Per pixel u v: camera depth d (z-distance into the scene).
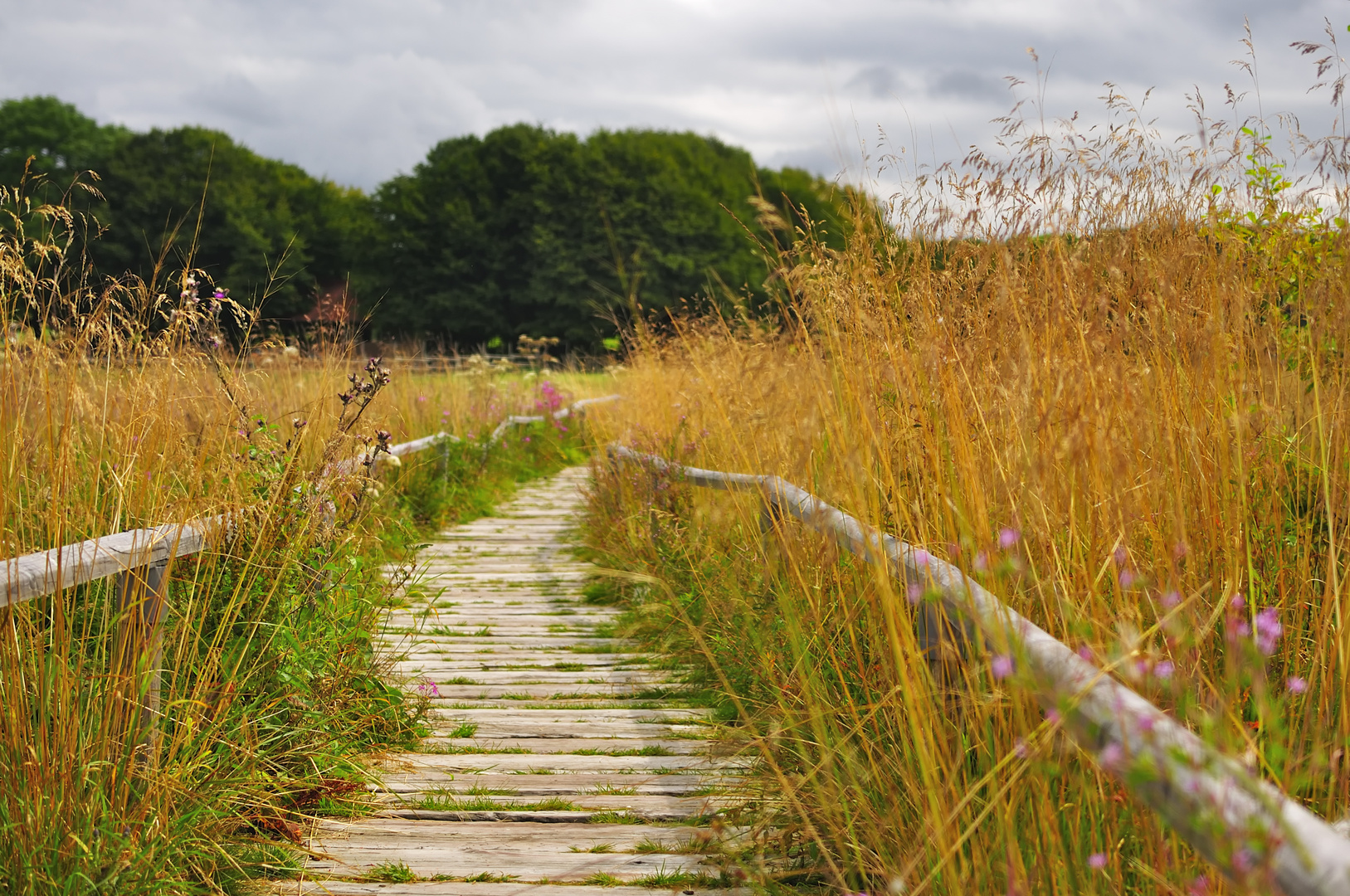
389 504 7.57
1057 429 2.10
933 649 2.38
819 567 3.04
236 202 41.38
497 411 13.86
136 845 2.30
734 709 4.03
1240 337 2.58
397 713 3.91
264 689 3.11
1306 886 0.89
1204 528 2.33
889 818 2.32
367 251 48.00
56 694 2.38
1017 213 2.94
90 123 54.06
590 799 3.32
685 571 5.26
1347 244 2.76
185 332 3.25
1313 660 2.11
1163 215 2.92
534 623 5.93
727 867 2.70
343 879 2.73
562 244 41.38
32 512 2.75
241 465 3.35
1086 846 1.85
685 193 41.78
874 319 2.79
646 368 8.35
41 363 2.77
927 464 2.53
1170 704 1.85
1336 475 2.45
